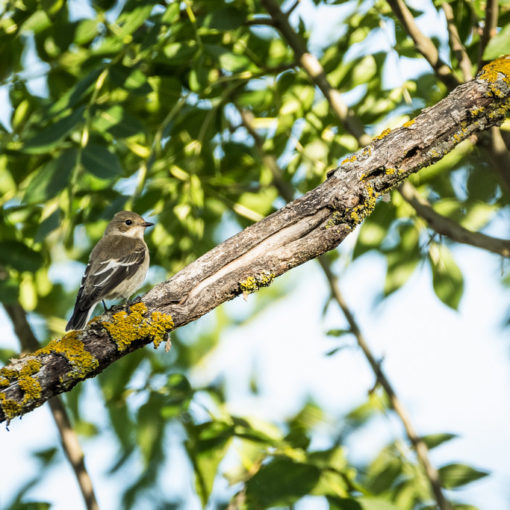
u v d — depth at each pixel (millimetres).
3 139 11281
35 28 10789
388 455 10492
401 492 10141
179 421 10828
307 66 10031
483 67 8125
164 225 11094
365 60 10406
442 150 7512
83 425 12695
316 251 7242
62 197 10117
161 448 10883
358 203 7277
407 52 10211
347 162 7383
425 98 10336
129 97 11555
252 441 9406
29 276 11898
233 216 12859
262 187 11977
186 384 10125
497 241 9406
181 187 11547
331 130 11461
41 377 6445
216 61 9586
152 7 9008
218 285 7051
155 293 6957
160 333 6855
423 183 10812
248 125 12109
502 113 7645
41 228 9047
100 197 11492
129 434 11031
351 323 11055
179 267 11359
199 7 10625
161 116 11695
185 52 9797
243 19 9570
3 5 10969
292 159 11609
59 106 9398
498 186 11133
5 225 10227
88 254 12281
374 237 10383
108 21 11039
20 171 11359
